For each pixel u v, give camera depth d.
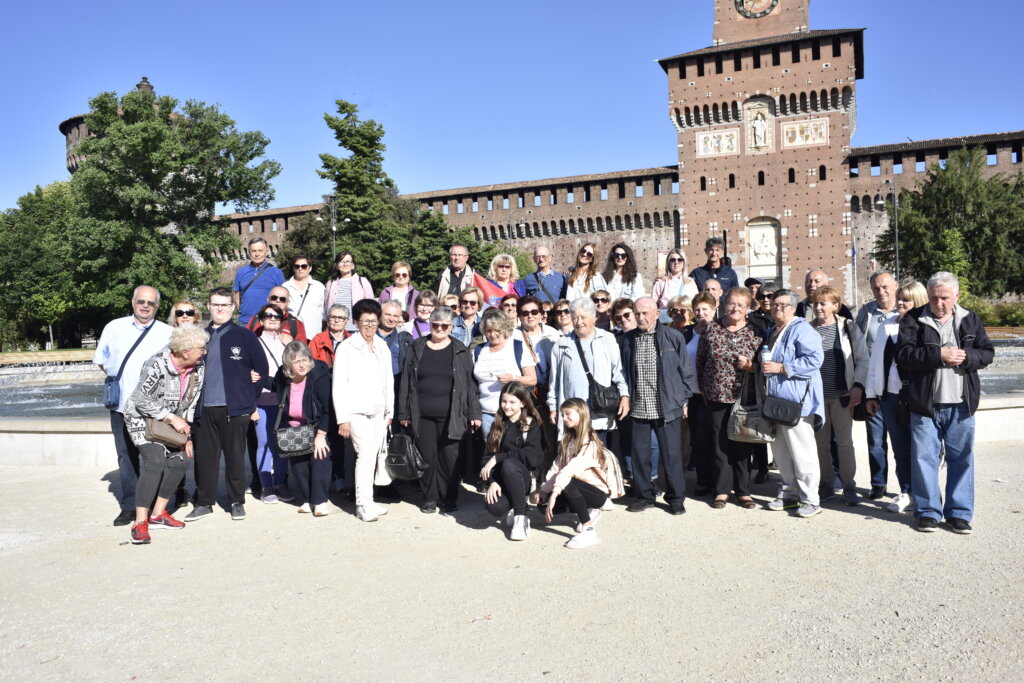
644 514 6.96
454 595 4.89
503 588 5.00
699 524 6.55
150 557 5.93
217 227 48.50
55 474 9.59
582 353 7.17
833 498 7.42
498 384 7.44
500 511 6.47
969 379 6.04
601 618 4.41
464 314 8.55
